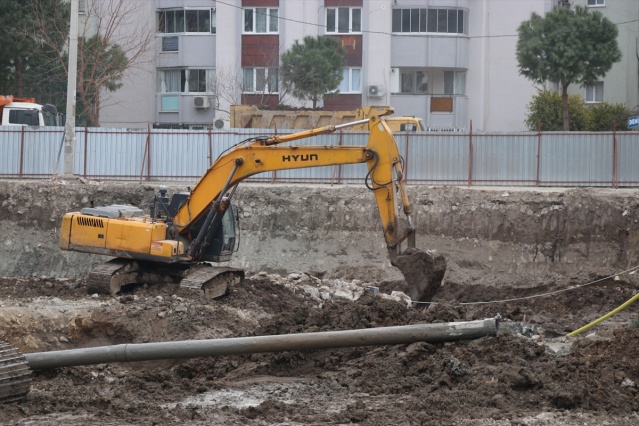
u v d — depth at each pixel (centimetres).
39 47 5091
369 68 5416
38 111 4175
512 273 2988
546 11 5416
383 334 1531
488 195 3133
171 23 5616
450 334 1572
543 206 3066
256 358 1691
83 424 1302
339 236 3159
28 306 2089
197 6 5559
